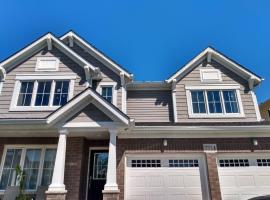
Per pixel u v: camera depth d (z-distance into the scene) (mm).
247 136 10875
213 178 10125
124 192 9867
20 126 10305
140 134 10703
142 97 13328
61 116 9766
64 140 9484
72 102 9828
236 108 12531
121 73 12773
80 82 12188
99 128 9680
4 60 12383
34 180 10328
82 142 10383
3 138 10898
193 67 13469
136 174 10367
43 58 12773
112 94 12633
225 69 13406
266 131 10812
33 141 10898
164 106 12984
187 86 12977
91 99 10039
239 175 10391
